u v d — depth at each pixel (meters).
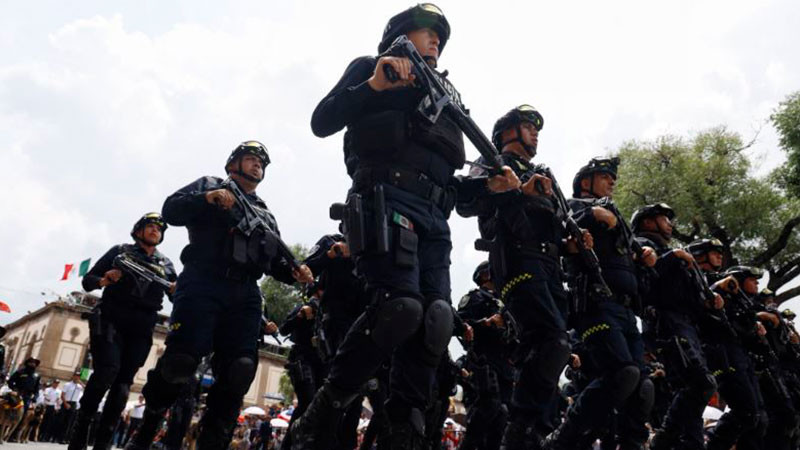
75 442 5.41
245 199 4.47
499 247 4.60
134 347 5.84
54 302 48.84
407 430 2.66
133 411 18.41
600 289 4.86
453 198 3.08
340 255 5.96
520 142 4.89
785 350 8.45
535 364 4.32
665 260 6.06
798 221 23.16
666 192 24.39
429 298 2.79
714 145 25.12
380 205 2.68
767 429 7.55
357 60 3.04
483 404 7.11
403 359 2.72
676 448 5.82
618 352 4.80
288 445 6.66
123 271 5.84
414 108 2.84
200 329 4.06
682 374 5.79
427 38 3.28
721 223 24.02
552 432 5.08
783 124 24.62
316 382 7.04
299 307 7.21
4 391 12.95
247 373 4.19
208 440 4.16
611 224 5.06
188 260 4.23
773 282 24.59
